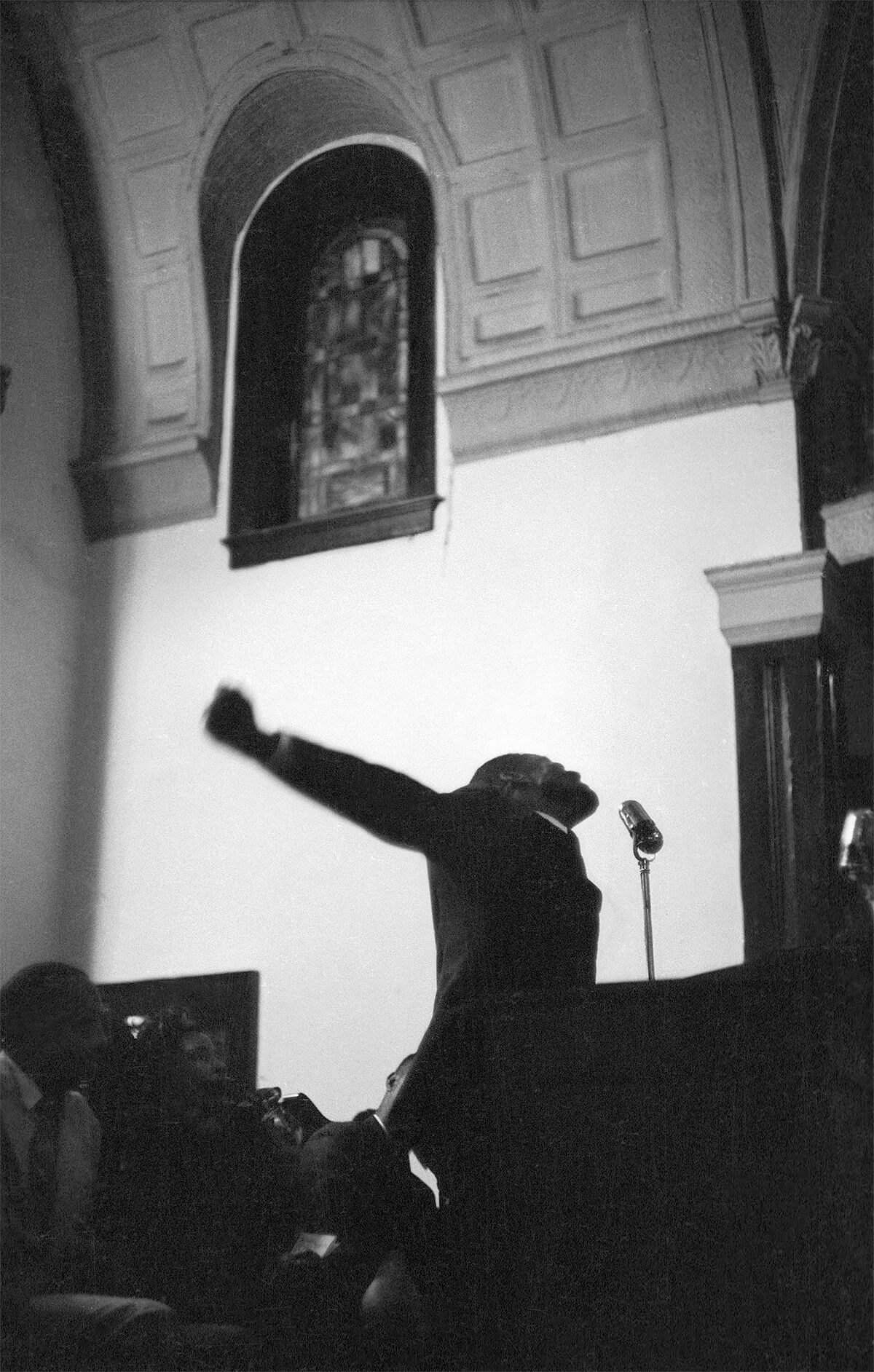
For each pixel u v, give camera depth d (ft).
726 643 26.45
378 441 31.24
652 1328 9.66
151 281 32.04
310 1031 27.50
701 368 27.68
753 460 27.22
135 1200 12.28
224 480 31.55
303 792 8.86
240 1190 12.48
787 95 27.22
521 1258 10.00
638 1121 9.94
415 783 9.43
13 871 29.19
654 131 28.32
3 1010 12.32
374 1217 10.72
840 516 26.71
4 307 30.42
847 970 9.78
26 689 29.99
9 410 30.37
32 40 31.17
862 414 29.12
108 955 29.45
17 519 30.30
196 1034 14.38
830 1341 9.29
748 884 24.99
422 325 30.96
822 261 27.50
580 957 10.40
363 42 29.76
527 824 10.30
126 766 30.45
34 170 31.68
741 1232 9.62
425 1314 10.69
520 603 28.25
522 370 28.71
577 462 28.58
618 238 28.81
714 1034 9.90
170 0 30.22
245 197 32.73
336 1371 11.22
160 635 30.99
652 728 26.55
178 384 31.76
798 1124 9.63
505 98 29.22
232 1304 12.02
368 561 29.76
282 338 32.58
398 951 27.32
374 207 32.58
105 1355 11.25
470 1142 10.25
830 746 25.85
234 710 8.50
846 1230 9.43
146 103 31.32
